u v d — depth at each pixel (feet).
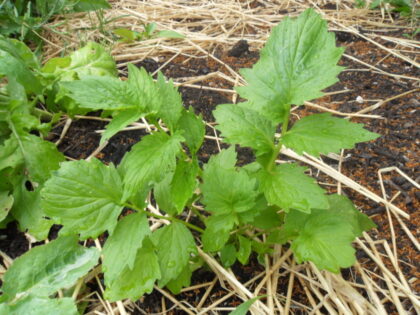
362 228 0.99
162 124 1.42
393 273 1.00
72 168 0.85
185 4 2.11
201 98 1.51
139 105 0.80
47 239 1.13
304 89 0.83
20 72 1.22
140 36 1.82
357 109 1.42
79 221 0.83
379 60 1.65
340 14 1.95
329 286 0.97
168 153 0.74
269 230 1.01
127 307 0.99
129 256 0.82
